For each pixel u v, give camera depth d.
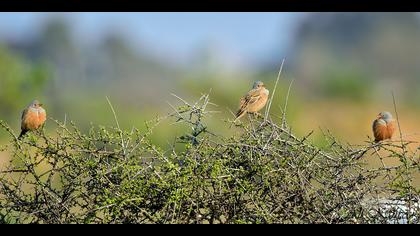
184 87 71.31
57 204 19.69
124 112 53.44
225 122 20.73
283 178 19.58
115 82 119.12
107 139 20.02
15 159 20.73
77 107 68.38
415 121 84.94
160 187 19.20
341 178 19.78
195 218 19.62
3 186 20.17
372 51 138.00
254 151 19.81
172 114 20.58
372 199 19.83
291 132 20.56
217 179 19.30
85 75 128.75
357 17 140.75
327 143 20.84
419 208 19.62
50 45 132.25
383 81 122.38
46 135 21.02
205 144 19.89
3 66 67.00
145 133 20.00
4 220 20.08
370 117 77.75
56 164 20.42
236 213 19.66
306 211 19.55
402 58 136.75
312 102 91.12
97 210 19.02
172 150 20.62
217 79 66.94
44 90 72.44
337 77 98.00
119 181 19.77
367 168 20.84
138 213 19.73
